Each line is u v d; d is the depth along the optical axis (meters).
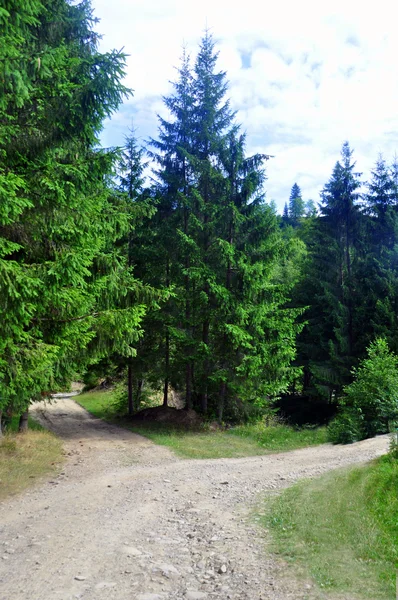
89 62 8.52
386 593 4.61
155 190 21.88
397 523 6.84
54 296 8.66
